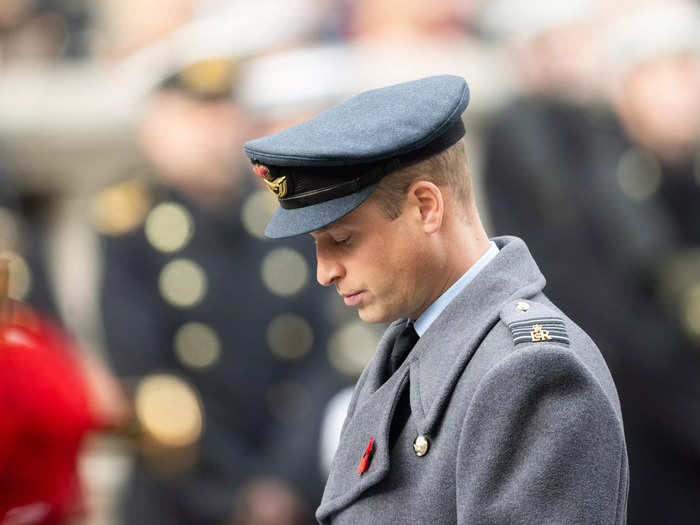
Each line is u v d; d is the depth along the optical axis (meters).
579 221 15.59
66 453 11.24
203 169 15.88
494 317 7.98
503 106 16.89
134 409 14.84
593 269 15.48
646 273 15.55
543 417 7.59
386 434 8.06
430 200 7.89
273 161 7.89
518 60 16.92
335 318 15.66
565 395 7.59
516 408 7.59
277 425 15.43
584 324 15.44
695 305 15.38
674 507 15.51
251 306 15.61
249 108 16.45
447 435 7.86
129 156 19.56
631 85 16.17
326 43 18.62
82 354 15.16
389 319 8.09
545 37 16.55
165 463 14.94
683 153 15.94
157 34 18.98
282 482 15.05
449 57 19.70
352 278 7.99
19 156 19.66
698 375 15.47
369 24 19.39
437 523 7.83
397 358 8.46
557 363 7.57
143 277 15.59
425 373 8.09
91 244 18.80
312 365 15.54
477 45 19.98
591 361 7.89
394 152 7.75
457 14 20.20
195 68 16.09
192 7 18.80
